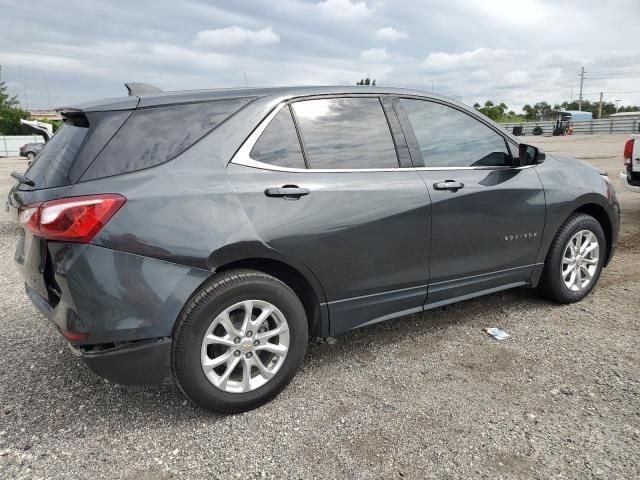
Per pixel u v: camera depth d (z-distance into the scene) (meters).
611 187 4.38
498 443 2.40
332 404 2.79
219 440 2.49
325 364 3.27
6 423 2.65
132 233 2.37
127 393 2.95
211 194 2.55
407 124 3.31
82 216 2.29
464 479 2.16
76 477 2.23
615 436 2.43
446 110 3.53
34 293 2.85
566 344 3.43
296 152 2.87
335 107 3.08
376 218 3.00
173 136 2.61
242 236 2.57
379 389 2.93
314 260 2.83
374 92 3.26
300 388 2.97
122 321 2.37
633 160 7.03
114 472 2.26
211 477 2.22
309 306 3.05
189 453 2.39
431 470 2.22
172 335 2.48
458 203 3.34
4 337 3.74
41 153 2.83
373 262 3.05
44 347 3.57
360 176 3.02
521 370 3.10
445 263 3.38
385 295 3.18
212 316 2.52
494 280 3.70
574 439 2.41
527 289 4.59
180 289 2.45
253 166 2.72
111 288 2.34
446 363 3.23
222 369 2.71
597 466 2.22
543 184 3.82
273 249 2.68
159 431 2.57
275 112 2.86
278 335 2.79
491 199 3.51
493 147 3.71
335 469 2.25
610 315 3.92
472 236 3.46
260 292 2.65
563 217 3.95
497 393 2.85
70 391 2.97
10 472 2.27
